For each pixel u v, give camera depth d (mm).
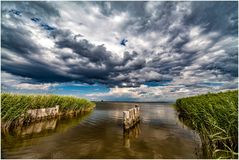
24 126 10469
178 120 15039
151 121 14438
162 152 6184
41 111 12797
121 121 14141
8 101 9211
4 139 7363
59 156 5707
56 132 9258
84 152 6145
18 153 5828
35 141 7328
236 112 4934
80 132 9438
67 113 17359
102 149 6500
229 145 5691
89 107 26359
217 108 6008
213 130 5883
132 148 6664
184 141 7711
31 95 12672
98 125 11922
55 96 16391
